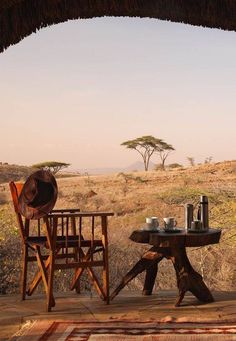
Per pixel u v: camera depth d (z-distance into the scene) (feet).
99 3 18.45
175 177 112.16
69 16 18.49
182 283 20.22
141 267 21.03
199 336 16.14
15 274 26.04
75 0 18.34
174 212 53.21
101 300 21.20
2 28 17.52
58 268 19.63
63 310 19.62
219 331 16.61
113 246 28.96
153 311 19.34
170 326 17.28
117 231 38.50
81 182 121.60
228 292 22.67
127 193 90.58
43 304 20.61
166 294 22.22
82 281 25.81
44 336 16.33
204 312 19.07
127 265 27.61
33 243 20.38
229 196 42.45
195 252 29.78
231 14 18.84
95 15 18.94
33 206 19.83
